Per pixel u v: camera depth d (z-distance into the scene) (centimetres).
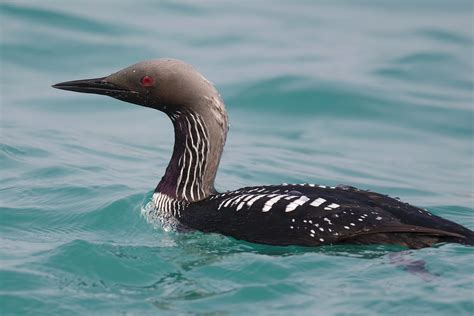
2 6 2278
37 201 1338
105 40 2184
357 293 976
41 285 1014
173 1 2511
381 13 2505
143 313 951
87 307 967
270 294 987
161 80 1205
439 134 1819
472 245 1051
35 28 2200
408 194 1509
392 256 1039
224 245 1121
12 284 1012
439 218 1107
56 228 1245
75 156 1570
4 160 1508
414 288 976
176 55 2125
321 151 1712
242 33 2305
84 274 1051
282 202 1110
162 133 1775
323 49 2208
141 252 1111
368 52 2194
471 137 1809
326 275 1020
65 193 1370
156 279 1042
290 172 1574
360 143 1769
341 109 1905
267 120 1861
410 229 1046
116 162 1561
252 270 1038
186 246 1134
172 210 1220
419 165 1664
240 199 1147
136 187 1406
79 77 2006
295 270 1032
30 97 1916
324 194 1120
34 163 1507
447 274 1002
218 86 1964
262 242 1098
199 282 1024
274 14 2484
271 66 2073
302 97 1939
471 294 960
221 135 1219
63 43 2152
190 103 1206
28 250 1130
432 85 2017
